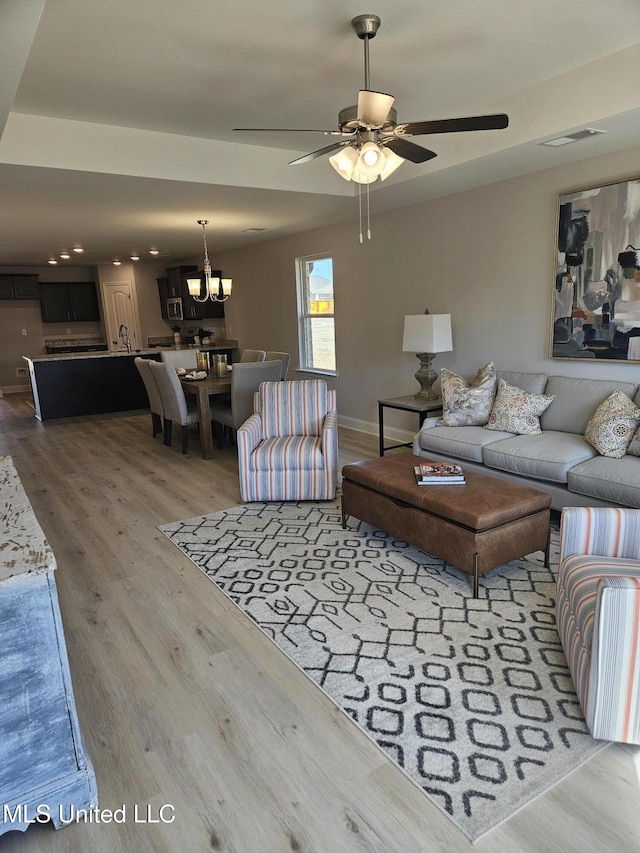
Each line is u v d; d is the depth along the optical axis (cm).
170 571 302
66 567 309
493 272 451
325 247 638
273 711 195
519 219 423
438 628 242
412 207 515
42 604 142
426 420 434
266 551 323
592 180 371
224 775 169
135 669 219
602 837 146
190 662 223
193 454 551
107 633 244
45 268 1016
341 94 328
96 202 456
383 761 172
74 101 321
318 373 686
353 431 630
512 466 349
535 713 190
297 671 216
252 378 516
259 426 424
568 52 284
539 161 378
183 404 530
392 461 350
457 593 271
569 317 398
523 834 147
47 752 150
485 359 471
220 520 373
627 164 351
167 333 1062
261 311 795
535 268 418
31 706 146
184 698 202
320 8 233
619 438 319
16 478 208
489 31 259
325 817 154
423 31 257
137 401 812
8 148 336
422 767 169
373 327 589
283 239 713
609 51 285
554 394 389
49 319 1025
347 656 224
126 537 349
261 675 214
